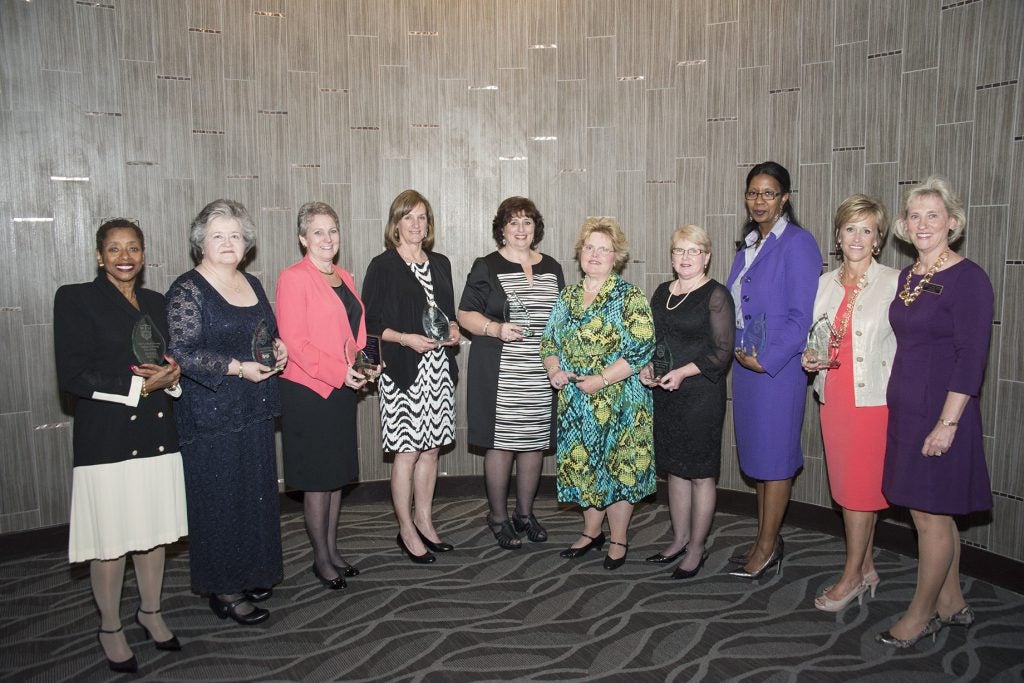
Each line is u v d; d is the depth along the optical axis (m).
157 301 2.70
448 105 4.52
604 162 4.49
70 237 3.83
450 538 3.88
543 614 2.97
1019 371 3.19
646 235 4.47
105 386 2.41
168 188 4.05
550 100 4.52
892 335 2.86
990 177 3.26
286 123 4.29
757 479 3.24
